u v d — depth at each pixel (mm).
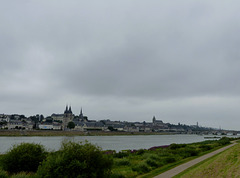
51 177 13469
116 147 63375
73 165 13742
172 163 26875
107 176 15430
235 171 16156
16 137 107500
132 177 18625
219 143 61531
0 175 16406
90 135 157750
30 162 18922
